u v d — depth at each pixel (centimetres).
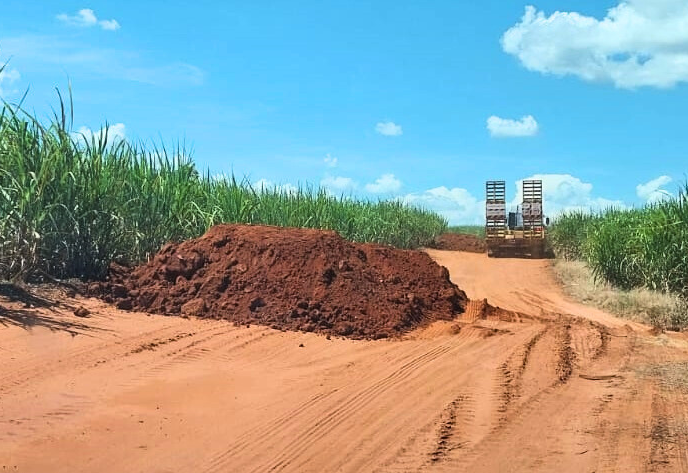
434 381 839
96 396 705
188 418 673
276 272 1201
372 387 805
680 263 1505
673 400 783
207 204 1569
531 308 1580
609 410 742
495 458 601
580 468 582
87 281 1151
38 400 677
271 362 900
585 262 2364
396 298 1231
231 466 567
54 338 873
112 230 1222
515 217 3253
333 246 1304
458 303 1380
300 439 632
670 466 589
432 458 597
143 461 568
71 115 1142
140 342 909
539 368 922
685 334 1250
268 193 1945
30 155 1078
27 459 552
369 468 573
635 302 1485
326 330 1095
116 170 1262
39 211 1053
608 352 1043
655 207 1722
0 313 929
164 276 1184
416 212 3541
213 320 1091
